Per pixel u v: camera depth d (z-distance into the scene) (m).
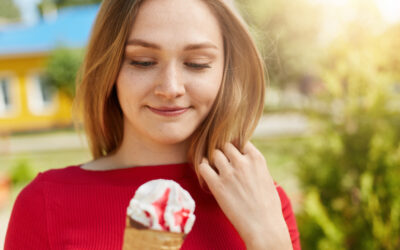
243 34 0.71
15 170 3.71
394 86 1.63
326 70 1.63
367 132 1.46
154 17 0.65
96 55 0.71
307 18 5.32
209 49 0.67
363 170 1.44
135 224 0.60
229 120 0.72
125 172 0.72
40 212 0.70
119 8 0.67
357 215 1.42
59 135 6.89
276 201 0.69
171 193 0.61
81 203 0.70
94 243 0.68
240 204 0.68
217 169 0.72
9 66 7.50
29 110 7.66
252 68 0.74
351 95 1.54
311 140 1.60
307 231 1.42
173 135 0.67
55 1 11.94
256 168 0.70
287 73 5.76
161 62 0.66
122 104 0.69
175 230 0.60
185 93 0.67
